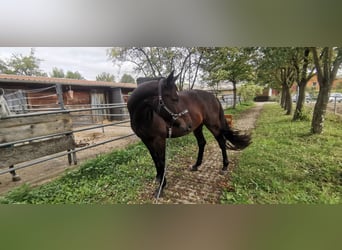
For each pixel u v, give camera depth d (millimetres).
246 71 8898
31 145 2637
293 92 16500
